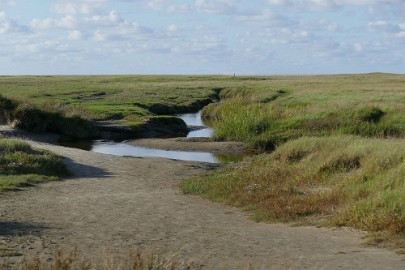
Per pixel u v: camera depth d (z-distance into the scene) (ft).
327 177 63.72
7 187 61.52
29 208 51.08
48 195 59.67
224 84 310.86
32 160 76.48
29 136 126.11
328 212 49.19
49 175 73.72
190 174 81.10
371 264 31.19
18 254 33.01
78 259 30.73
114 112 163.94
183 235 41.27
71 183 69.56
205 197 61.82
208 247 36.86
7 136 118.62
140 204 55.98
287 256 33.94
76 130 135.03
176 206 55.62
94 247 36.01
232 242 38.65
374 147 67.10
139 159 93.20
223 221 48.47
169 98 232.32
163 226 45.03
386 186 51.34
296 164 74.43
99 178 75.05
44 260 31.17
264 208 52.75
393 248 35.96
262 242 38.68
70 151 97.35
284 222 47.83
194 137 133.80
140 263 24.66
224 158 106.52
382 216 42.32
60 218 47.11
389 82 287.89
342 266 30.66
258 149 114.73
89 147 121.08
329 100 158.20
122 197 60.03
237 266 31.04
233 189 63.46
